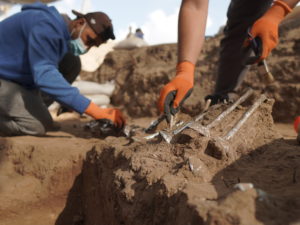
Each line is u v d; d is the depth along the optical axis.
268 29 0.70
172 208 0.47
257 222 0.36
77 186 0.89
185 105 1.89
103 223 0.75
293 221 0.36
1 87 1.03
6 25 1.04
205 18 0.75
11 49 1.04
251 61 0.71
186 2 0.75
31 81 1.07
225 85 1.04
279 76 1.65
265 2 0.96
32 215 0.85
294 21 1.86
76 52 1.10
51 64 1.00
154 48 2.45
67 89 0.98
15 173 0.90
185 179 0.52
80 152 0.88
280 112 1.60
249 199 0.38
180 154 0.61
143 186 0.57
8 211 0.83
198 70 2.05
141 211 0.55
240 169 0.57
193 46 0.74
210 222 0.36
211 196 0.44
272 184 0.50
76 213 0.89
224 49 1.04
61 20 1.02
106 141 0.85
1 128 1.07
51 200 0.87
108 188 0.70
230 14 1.01
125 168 0.65
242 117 0.68
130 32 2.89
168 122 0.74
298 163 0.56
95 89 2.20
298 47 1.71
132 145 0.76
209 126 0.68
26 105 1.05
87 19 1.05
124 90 2.35
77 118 1.88
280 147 0.64
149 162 0.61
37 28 0.98
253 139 0.66
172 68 2.15
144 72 2.26
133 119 2.10
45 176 0.87
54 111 1.89
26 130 1.07
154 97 2.14
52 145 0.92
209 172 0.56
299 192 0.44
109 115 1.03
